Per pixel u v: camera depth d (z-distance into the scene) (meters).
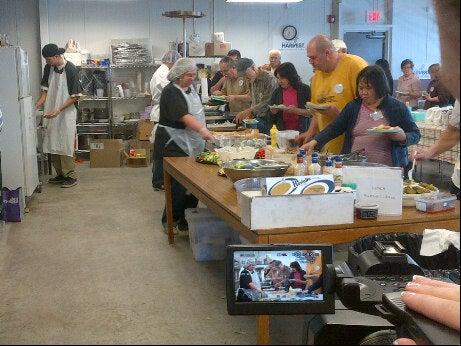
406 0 10.21
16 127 5.44
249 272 1.39
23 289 3.43
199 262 3.93
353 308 1.62
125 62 8.93
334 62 3.78
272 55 7.26
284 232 2.02
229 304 1.38
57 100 6.51
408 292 1.50
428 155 2.93
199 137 4.53
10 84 5.36
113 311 3.04
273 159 3.21
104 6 9.27
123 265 3.87
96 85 8.99
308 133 4.10
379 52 10.34
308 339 1.06
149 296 3.29
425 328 1.33
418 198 2.37
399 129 3.12
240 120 5.79
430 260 2.06
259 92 6.06
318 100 3.97
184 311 3.02
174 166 3.82
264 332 1.20
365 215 2.18
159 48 9.57
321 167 2.74
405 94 8.44
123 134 9.27
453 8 1.04
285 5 9.85
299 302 1.37
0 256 4.09
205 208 4.20
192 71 4.42
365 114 3.37
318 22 10.04
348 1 10.04
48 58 6.41
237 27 9.75
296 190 2.06
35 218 5.21
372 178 2.27
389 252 1.94
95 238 4.55
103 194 6.30
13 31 9.25
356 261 1.99
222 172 3.32
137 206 5.70
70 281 3.56
